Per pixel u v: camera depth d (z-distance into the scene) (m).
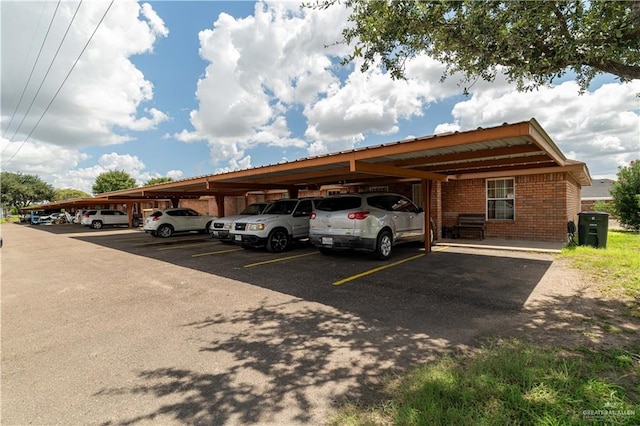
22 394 2.71
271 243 9.80
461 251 9.23
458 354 3.12
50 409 2.50
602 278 5.76
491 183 11.76
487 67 4.54
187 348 3.50
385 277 6.33
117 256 10.31
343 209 8.01
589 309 4.25
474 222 11.90
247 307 4.81
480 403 2.30
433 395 2.41
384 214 8.10
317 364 3.06
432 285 5.68
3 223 53.00
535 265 7.07
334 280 6.23
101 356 3.38
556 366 2.77
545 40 4.22
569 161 10.27
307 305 4.82
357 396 2.53
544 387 2.46
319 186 14.35
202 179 11.35
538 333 3.55
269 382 2.78
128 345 3.63
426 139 5.37
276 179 10.73
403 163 7.45
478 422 2.09
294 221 10.31
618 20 3.69
